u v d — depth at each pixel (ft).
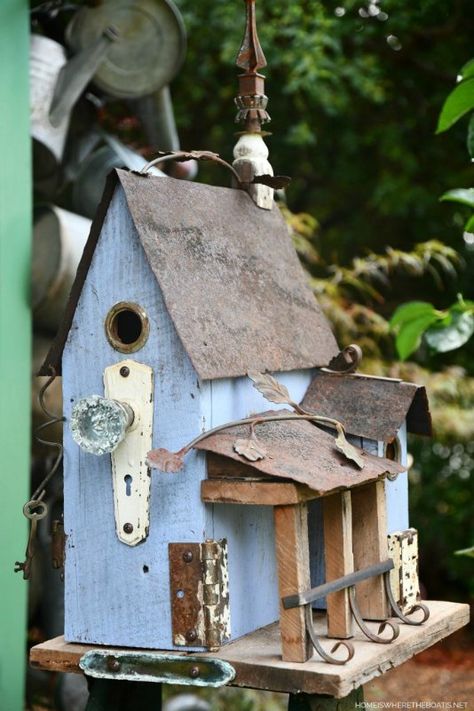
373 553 12.30
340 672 10.31
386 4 39.83
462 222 42.73
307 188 43.78
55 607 20.16
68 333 11.77
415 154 42.98
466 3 41.29
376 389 12.89
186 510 11.07
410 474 35.42
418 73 42.93
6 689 16.34
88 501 11.63
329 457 11.43
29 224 17.10
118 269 11.51
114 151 20.92
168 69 20.30
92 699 12.61
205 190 12.80
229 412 11.58
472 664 35.70
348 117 42.29
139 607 11.32
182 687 22.89
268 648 11.14
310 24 38.91
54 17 21.26
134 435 11.32
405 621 12.30
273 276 13.17
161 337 11.25
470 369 41.83
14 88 16.81
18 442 16.87
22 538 16.76
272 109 41.55
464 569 41.16
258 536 12.05
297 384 12.96
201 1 39.19
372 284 41.57
